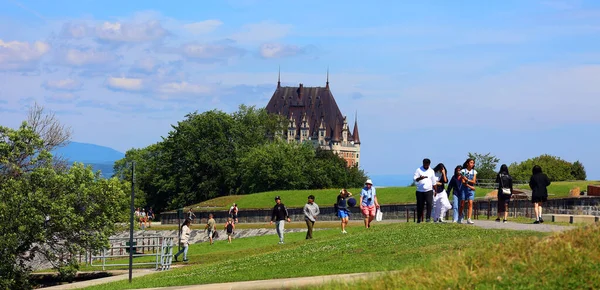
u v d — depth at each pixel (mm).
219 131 187250
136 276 46500
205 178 185625
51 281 58844
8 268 54406
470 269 22375
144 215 120562
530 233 34562
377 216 82375
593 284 19875
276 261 38594
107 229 59469
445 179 47406
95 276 57594
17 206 56156
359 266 30984
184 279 36344
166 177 188875
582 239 23125
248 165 182750
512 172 195750
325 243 43656
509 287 20188
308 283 27062
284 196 123750
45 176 58812
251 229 100250
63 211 56344
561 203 85250
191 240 104438
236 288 28156
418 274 22812
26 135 60625
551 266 21219
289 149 191125
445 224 42594
